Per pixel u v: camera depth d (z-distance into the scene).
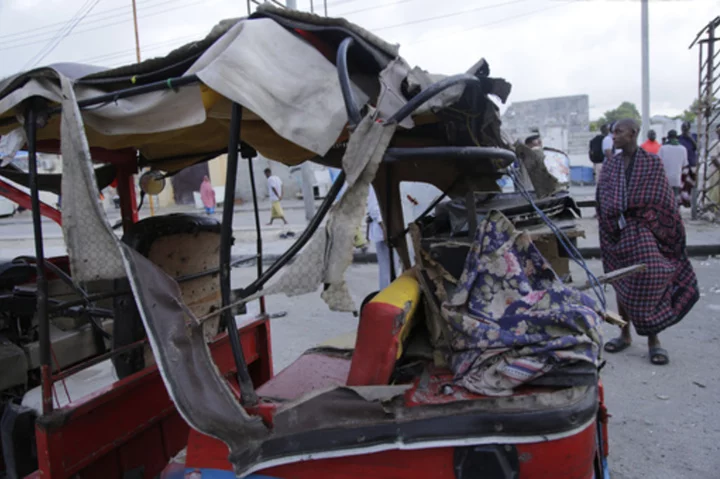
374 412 1.57
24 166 3.05
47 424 1.86
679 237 3.92
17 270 3.12
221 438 1.61
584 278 6.33
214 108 1.96
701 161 10.58
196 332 1.75
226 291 1.77
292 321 5.93
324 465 1.62
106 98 1.86
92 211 1.69
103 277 1.71
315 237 1.55
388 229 2.73
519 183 2.48
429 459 1.54
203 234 2.76
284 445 1.61
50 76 1.84
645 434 3.27
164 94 1.81
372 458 1.58
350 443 1.56
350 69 1.87
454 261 1.95
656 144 10.54
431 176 2.77
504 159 2.00
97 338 3.19
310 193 12.79
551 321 1.60
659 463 2.97
